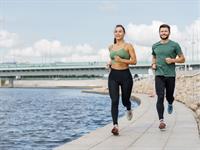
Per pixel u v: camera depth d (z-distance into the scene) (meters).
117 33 11.41
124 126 13.34
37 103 59.31
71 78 176.00
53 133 19.80
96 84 178.38
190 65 104.00
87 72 130.12
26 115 34.78
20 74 141.38
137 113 18.03
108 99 68.38
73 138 17.77
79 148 9.42
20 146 15.70
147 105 24.02
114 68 11.45
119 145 9.83
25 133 20.27
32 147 15.41
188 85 47.72
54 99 73.75
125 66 11.45
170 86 12.30
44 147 15.38
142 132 11.94
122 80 11.41
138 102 37.72
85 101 61.88
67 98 76.81
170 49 11.95
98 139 10.71
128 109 12.18
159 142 10.18
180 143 9.98
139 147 9.54
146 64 115.75
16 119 30.28
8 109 44.88
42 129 22.02
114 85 11.41
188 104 22.59
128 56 11.38
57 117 31.06
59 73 134.00
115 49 11.40
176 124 13.66
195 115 17.42
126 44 11.41
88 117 29.91
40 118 30.70
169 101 12.79
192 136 11.05
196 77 52.50
